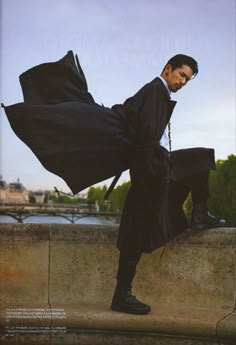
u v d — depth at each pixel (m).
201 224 3.94
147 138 3.47
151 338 3.60
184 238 4.02
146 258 4.08
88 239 4.14
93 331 3.66
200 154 3.81
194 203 3.95
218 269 3.94
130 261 3.71
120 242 3.72
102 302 4.07
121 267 3.74
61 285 4.13
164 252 4.05
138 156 3.56
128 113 3.56
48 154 3.50
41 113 3.51
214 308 3.89
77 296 4.11
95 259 4.12
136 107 3.52
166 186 3.60
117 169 3.66
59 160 3.53
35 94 3.71
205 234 3.98
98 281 4.11
